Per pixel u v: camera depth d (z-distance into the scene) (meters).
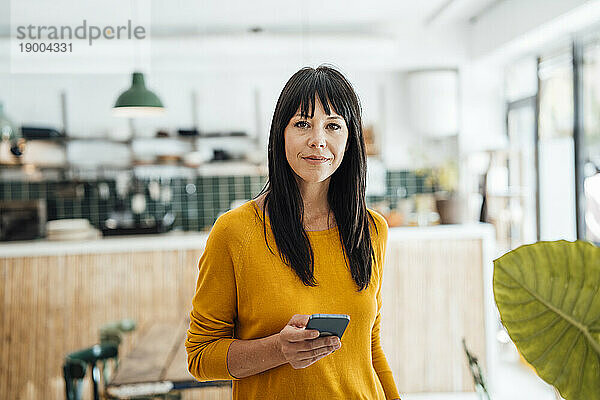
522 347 0.91
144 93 3.73
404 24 5.09
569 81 4.27
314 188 1.31
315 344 1.12
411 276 4.32
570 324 0.89
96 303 4.20
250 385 1.28
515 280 0.90
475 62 5.11
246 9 4.54
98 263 4.20
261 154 5.37
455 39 5.12
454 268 4.36
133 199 5.58
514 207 5.14
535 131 4.74
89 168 5.37
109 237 4.54
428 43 5.10
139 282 4.23
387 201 5.69
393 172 5.71
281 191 1.28
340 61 5.10
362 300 1.29
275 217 1.27
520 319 0.91
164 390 2.29
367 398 1.29
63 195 5.46
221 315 1.29
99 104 5.30
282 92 1.28
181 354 2.71
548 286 0.89
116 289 4.21
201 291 1.29
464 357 4.34
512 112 5.23
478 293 4.36
